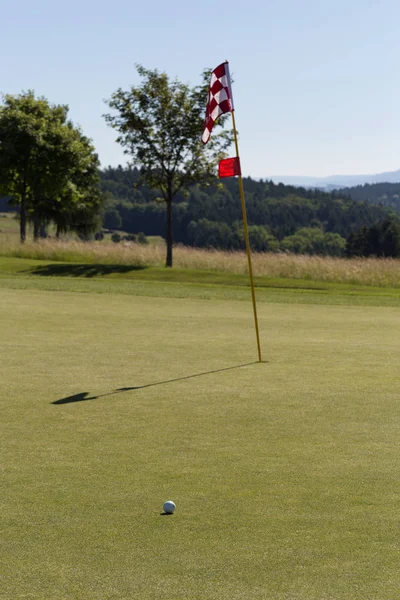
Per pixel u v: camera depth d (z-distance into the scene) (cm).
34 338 1315
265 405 823
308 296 2377
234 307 1967
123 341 1298
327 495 537
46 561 430
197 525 482
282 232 17375
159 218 16762
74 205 6475
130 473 588
